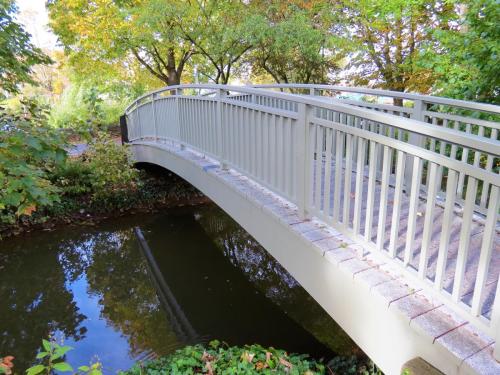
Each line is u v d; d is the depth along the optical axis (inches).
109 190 329.7
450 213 65.1
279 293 212.2
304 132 101.9
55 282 235.0
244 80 503.5
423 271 72.3
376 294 76.7
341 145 90.4
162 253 270.5
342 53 353.1
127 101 586.9
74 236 292.7
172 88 219.3
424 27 271.4
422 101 131.8
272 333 172.2
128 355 162.4
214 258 263.0
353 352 144.9
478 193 156.8
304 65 384.2
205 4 403.9
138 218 327.3
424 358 68.3
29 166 103.0
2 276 239.5
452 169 62.7
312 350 154.7
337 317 93.1
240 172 144.6
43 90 770.2
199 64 524.1
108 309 204.4
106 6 409.4
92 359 159.3
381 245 81.6
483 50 161.9
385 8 262.2
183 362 110.9
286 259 114.4
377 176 153.9
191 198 364.8
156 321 190.2
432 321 68.2
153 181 357.1
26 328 186.7
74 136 399.5
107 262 262.7
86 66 478.6
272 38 354.6
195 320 187.9
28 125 103.3
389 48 310.0
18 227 291.1
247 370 102.3
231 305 201.3
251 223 136.6
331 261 90.8
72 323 190.5
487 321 60.9
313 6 355.3
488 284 78.7
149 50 455.8
